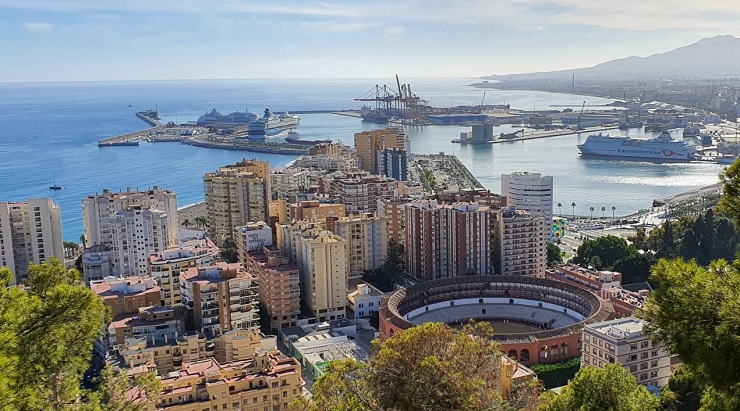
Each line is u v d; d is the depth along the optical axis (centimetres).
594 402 10719
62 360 7088
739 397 5028
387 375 7838
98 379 8350
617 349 18700
